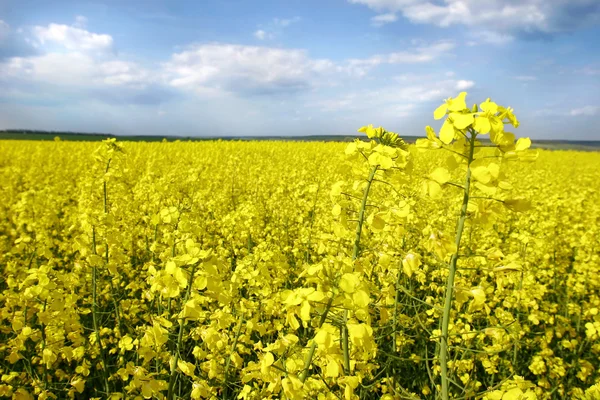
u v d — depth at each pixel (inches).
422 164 634.8
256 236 242.5
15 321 110.3
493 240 256.7
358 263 89.7
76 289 169.2
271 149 982.4
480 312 151.2
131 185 448.1
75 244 135.3
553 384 150.1
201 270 84.9
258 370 88.0
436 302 156.6
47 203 336.2
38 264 208.7
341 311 81.4
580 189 552.4
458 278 161.5
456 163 78.7
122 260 148.7
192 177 347.3
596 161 1280.8
